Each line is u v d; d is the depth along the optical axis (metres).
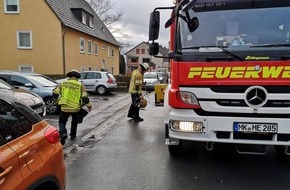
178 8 5.00
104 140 7.57
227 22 4.86
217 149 6.53
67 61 26.80
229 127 4.64
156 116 11.60
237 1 4.88
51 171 2.87
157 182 4.78
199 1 4.96
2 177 2.23
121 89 24.66
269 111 4.53
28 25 25.72
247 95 4.57
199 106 4.73
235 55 4.58
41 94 12.07
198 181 4.81
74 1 33.91
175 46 4.87
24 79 12.23
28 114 2.96
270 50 4.56
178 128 4.85
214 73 4.64
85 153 6.41
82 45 30.86
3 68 26.19
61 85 7.36
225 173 5.16
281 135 4.60
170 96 4.89
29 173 2.53
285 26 4.75
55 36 25.67
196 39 4.86
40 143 2.81
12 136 2.55
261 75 4.52
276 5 4.82
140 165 5.60
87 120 10.59
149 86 25.91
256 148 5.12
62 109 7.23
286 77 4.48
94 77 22.00
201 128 4.72
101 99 18.61
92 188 4.57
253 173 5.16
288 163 5.68
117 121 10.41
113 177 5.01
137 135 8.14
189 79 4.73
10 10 25.75
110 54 41.84
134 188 4.56
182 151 6.04
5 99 2.78
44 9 25.53
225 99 4.64
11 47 25.95
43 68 25.98
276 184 4.69
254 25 4.80
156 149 6.69
